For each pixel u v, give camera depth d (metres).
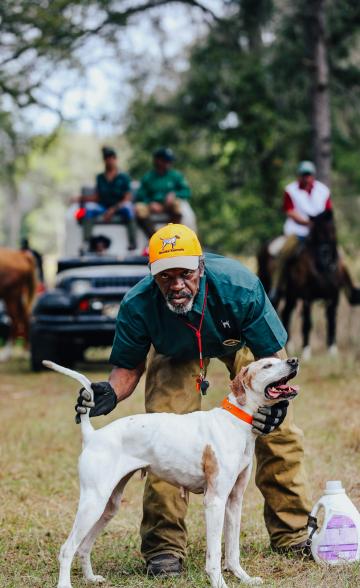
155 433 5.05
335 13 21.72
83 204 16.20
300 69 22.58
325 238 14.57
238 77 22.61
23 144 20.52
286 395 5.02
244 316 5.32
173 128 23.36
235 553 5.23
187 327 5.32
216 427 5.05
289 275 14.89
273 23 22.62
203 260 5.18
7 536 6.34
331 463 8.03
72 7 17.36
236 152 23.19
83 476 4.96
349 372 13.19
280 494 5.71
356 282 17.38
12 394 12.78
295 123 23.02
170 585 5.17
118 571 5.52
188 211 15.70
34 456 8.81
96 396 5.20
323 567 5.35
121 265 14.63
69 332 14.50
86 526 4.89
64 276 14.82
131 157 23.72
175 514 5.53
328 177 19.53
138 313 5.35
